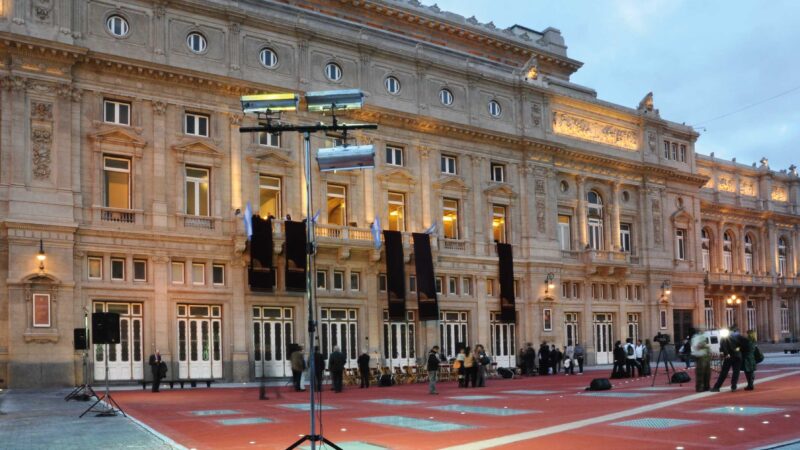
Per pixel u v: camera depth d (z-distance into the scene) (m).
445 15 56.41
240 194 40.62
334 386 32.19
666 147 65.00
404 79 47.75
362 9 52.28
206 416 21.36
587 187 57.81
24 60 34.78
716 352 45.66
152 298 37.47
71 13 36.19
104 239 36.47
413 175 47.31
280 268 41.34
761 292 78.44
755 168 80.44
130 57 37.53
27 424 19.53
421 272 45.06
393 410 22.55
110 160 37.44
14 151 34.34
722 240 75.81
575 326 55.47
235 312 39.69
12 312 33.56
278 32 42.72
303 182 42.84
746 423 17.11
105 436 16.91
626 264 58.12
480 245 50.03
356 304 43.72
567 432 16.34
